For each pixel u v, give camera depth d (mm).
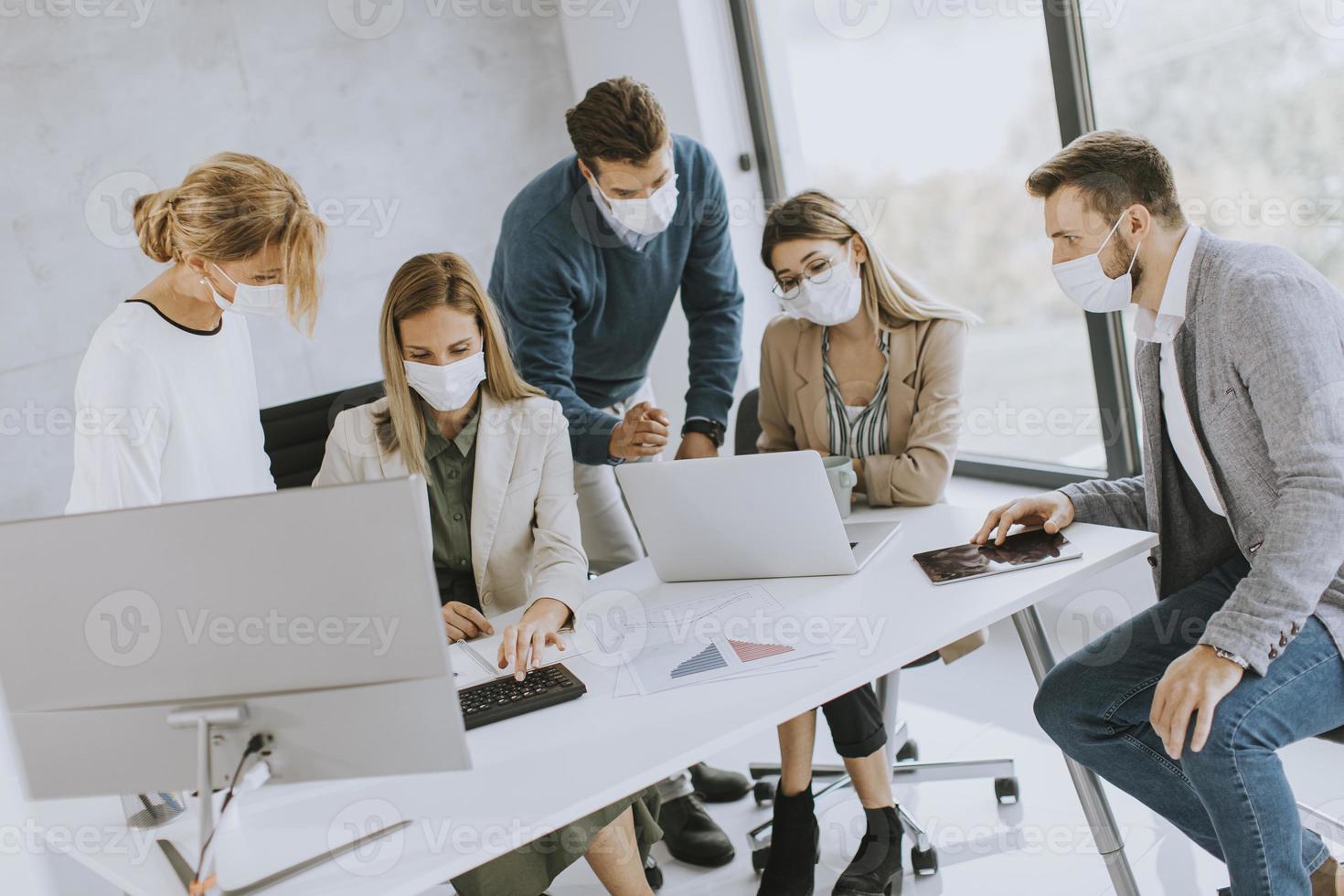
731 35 3348
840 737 1991
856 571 1848
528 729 1503
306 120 3301
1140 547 1780
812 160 3350
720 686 1526
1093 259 1714
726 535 1883
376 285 3479
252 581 1209
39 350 2977
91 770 1304
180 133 3113
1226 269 1631
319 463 2455
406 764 1257
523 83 3664
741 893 2135
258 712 1259
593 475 2812
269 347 3299
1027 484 3027
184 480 1792
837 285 2176
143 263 3100
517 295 2533
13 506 2988
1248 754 1498
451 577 2121
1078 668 1776
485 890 1658
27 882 1643
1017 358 2988
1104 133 1719
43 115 2922
